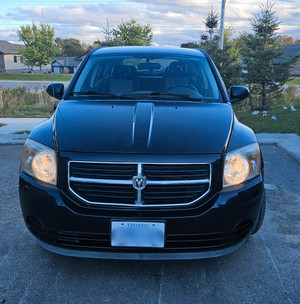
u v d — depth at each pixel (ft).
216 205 7.79
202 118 9.32
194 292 8.27
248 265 9.36
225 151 8.12
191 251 7.91
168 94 11.28
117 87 11.62
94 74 12.19
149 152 7.77
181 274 8.94
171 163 7.67
